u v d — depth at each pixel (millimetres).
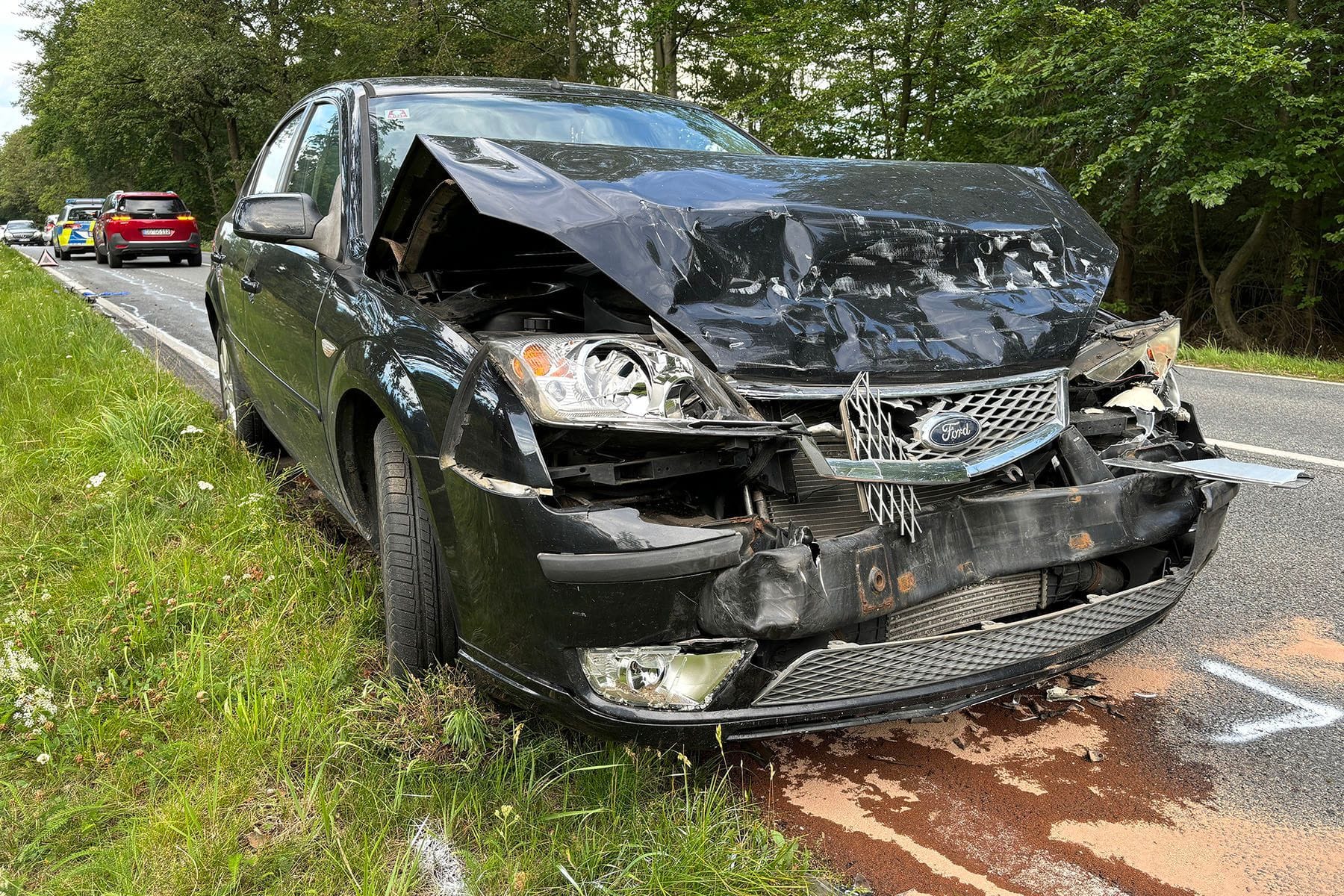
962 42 16125
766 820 2162
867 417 2145
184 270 23250
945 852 2068
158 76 37719
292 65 37844
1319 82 13344
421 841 1986
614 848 1931
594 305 2402
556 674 1973
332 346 2842
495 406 2029
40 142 52562
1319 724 2609
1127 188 14438
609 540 1873
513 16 25641
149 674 2600
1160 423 2703
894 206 2721
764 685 1963
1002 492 2312
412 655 2494
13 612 2908
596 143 3523
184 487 4000
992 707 2711
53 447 4574
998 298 2562
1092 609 2303
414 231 2514
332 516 3869
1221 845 2104
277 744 2275
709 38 23188
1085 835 2137
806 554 1943
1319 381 8719
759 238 2432
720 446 1975
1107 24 13203
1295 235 15992
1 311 9086
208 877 1881
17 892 1864
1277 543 4035
